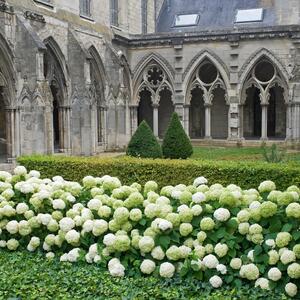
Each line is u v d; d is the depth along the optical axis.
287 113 32.75
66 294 6.66
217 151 29.09
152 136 20.08
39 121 23.12
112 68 32.09
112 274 7.29
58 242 8.27
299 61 32.09
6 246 8.73
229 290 6.82
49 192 8.85
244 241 7.22
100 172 16.02
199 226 7.44
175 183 15.30
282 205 7.10
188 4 40.66
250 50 33.19
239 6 38.81
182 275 7.04
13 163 23.08
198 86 34.75
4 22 22.39
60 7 27.59
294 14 35.97
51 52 26.69
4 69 22.61
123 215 7.71
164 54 35.00
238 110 33.69
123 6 35.62
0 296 6.57
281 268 6.73
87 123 27.78
